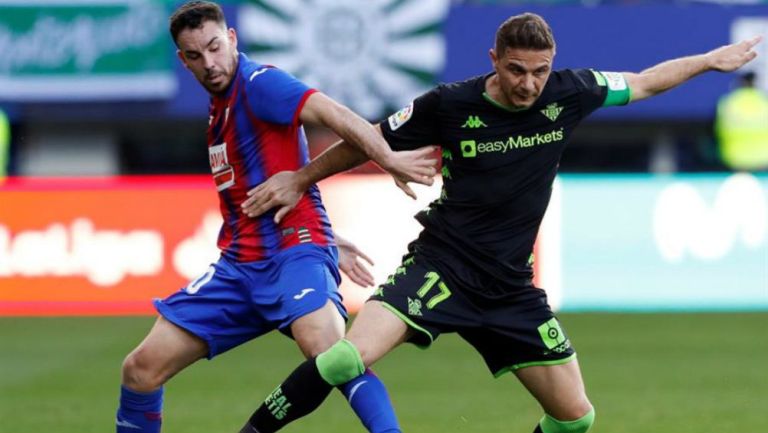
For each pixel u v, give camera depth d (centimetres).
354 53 6394
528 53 1875
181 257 4975
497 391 3331
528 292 2028
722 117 6475
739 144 6456
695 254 5103
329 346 1938
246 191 2028
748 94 6438
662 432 2722
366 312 1945
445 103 1991
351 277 2203
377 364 3869
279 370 3744
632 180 5097
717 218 5106
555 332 2031
